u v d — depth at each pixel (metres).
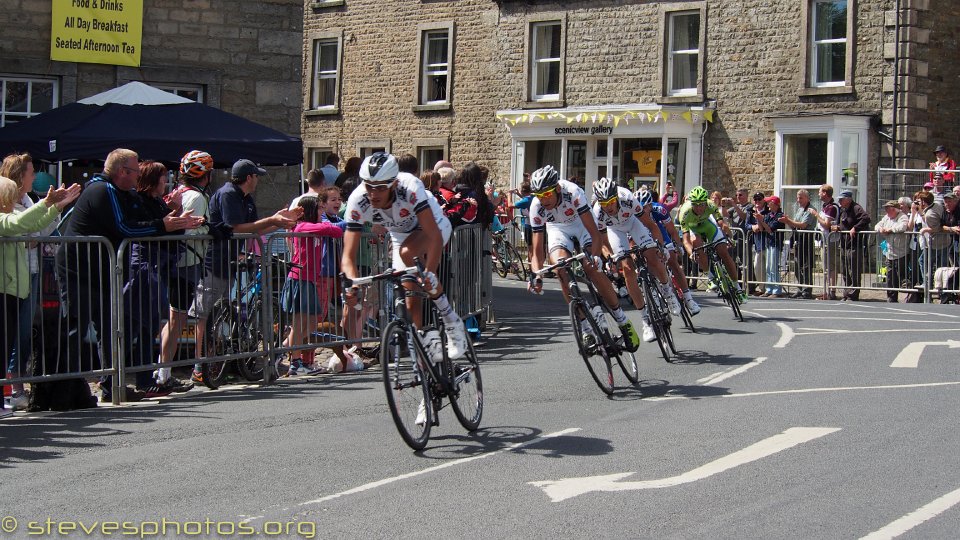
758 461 6.15
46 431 7.23
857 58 21.92
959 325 12.95
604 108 24.75
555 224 8.90
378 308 10.55
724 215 19.19
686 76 24.12
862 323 13.22
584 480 5.79
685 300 12.45
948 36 21.89
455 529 4.96
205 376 8.93
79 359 8.09
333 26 29.77
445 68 27.83
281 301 9.49
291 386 9.12
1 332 7.66
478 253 12.23
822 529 4.89
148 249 8.46
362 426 7.32
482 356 10.68
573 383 8.97
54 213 7.72
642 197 10.74
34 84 15.18
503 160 26.70
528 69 26.22
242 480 5.91
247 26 16.28
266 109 16.45
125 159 8.35
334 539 4.85
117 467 6.22
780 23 22.78
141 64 15.64
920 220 16.84
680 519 5.06
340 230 9.92
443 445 6.73
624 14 24.75
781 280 18.12
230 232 9.00
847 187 21.86
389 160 6.45
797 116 22.31
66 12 15.06
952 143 22.09
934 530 4.87
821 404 7.88
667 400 8.16
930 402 7.90
